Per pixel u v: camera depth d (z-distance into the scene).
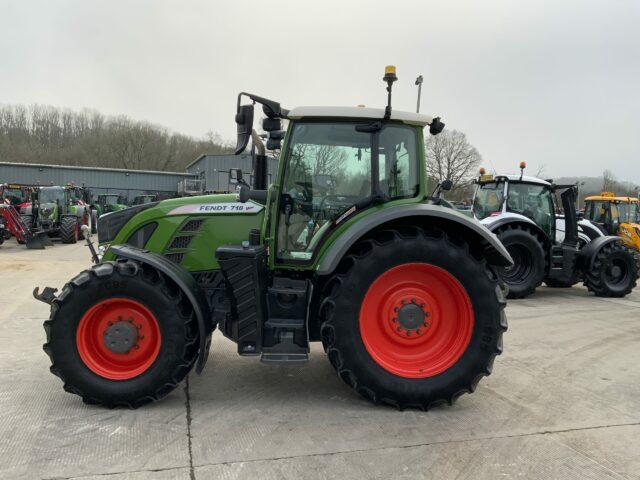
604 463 2.74
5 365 4.18
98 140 63.78
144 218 3.92
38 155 61.81
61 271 9.70
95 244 15.34
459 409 3.43
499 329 3.35
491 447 2.89
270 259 3.61
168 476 2.50
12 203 16.66
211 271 3.85
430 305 3.46
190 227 3.87
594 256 8.17
